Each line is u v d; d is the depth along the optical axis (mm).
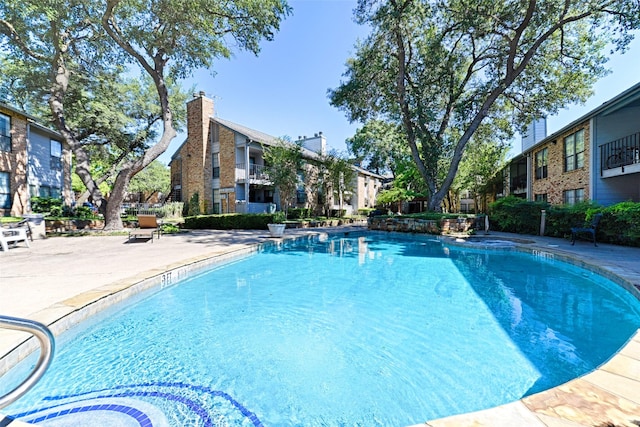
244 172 18984
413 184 24266
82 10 10844
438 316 3670
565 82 12695
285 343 2994
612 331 3176
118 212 12336
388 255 7906
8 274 4641
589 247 7355
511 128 15492
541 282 5188
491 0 10547
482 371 2459
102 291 3682
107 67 15078
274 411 2020
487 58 13562
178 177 21938
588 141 11375
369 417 1960
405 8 11219
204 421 1917
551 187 14297
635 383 1759
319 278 5547
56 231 11914
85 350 2844
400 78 13312
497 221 12109
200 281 5340
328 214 20125
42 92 14219
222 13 10836
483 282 5215
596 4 10016
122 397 2145
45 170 16141
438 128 15422
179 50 12031
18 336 2482
